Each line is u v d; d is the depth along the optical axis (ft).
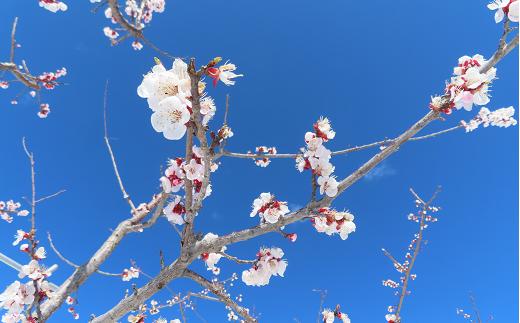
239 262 8.60
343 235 8.43
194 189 7.85
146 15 14.24
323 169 8.36
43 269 8.95
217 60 4.96
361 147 8.32
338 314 11.50
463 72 8.05
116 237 10.78
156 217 9.45
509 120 14.58
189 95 5.34
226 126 6.85
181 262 8.49
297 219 8.48
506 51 7.61
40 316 8.50
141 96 5.32
